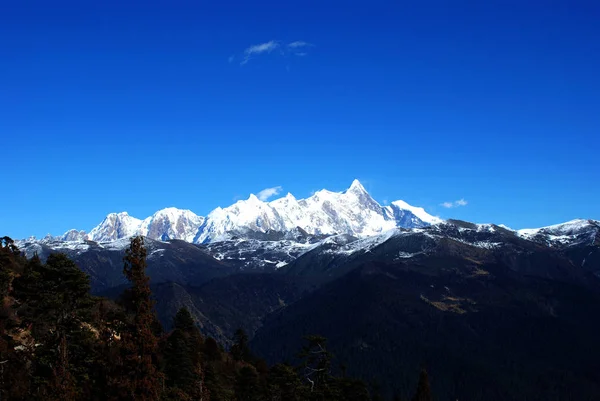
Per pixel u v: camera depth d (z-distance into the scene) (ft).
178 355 337.72
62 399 212.64
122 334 217.36
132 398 209.87
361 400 381.40
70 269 242.99
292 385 377.91
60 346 227.20
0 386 216.33
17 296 252.42
